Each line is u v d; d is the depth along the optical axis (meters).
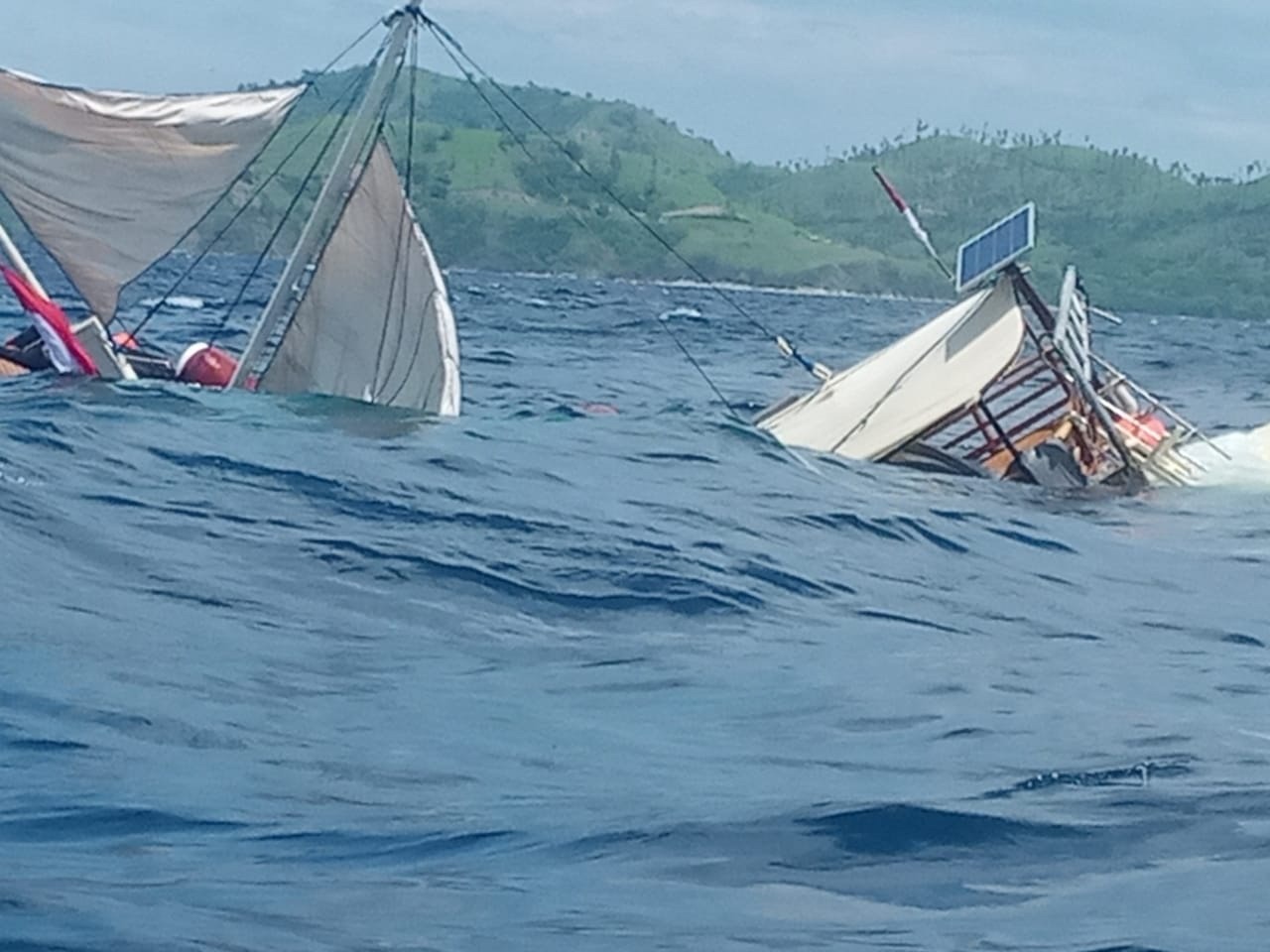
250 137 22.58
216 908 6.71
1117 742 10.11
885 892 7.25
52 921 6.43
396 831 7.82
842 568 16.00
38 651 10.47
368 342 22.70
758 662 11.98
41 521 14.02
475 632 12.34
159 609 11.97
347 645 11.57
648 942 6.60
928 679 11.77
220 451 17.73
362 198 22.30
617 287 181.38
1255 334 161.25
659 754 9.48
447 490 17.31
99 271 22.48
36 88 21.92
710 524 17.28
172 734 9.12
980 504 20.66
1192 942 6.69
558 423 23.02
